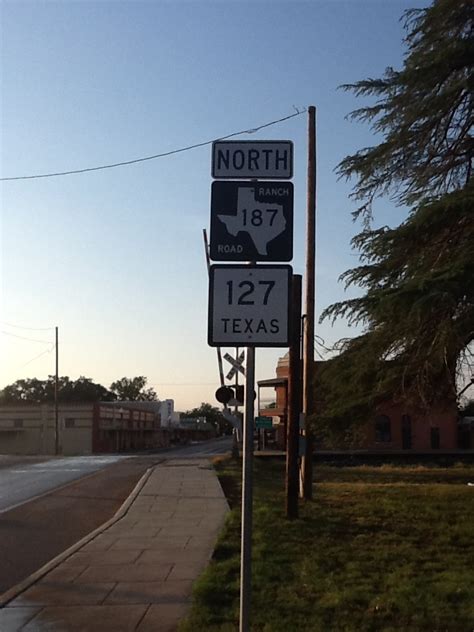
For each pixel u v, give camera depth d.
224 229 5.48
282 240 5.47
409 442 52.38
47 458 44.47
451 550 10.98
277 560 10.08
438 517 14.27
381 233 14.53
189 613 7.55
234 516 14.34
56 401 63.75
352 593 8.11
